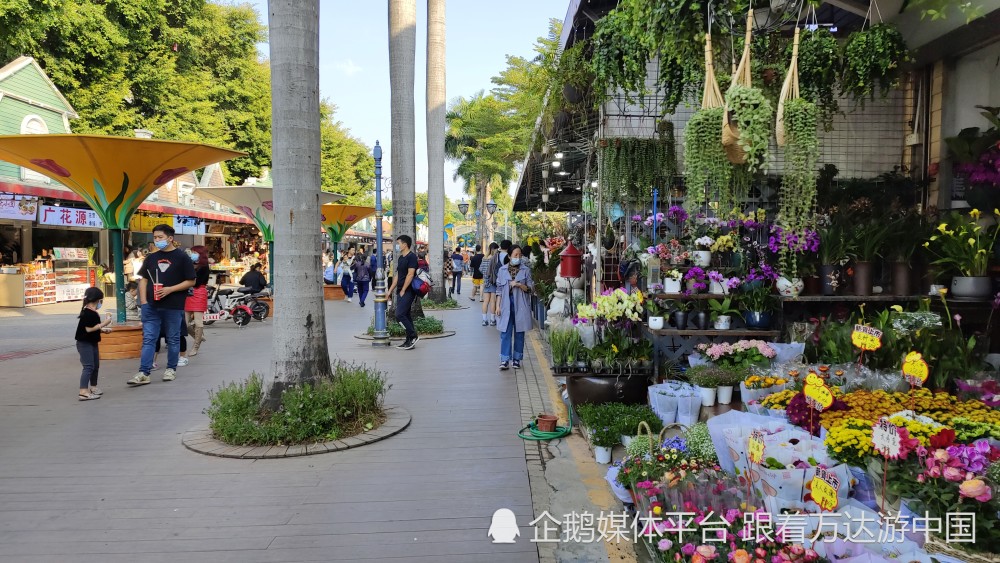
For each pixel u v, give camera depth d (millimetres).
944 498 2391
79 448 4855
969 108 4914
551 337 5371
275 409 5094
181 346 8438
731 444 3072
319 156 5297
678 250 5574
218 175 29359
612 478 3707
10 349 9766
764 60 4660
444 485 4082
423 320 11422
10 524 3516
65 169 8312
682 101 5727
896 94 5789
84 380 6414
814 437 3047
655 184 6496
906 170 5637
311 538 3338
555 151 9508
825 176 5672
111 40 20578
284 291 5156
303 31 5059
